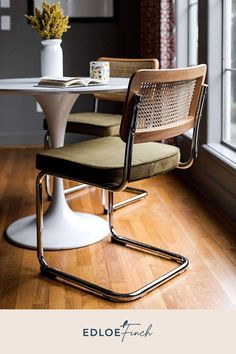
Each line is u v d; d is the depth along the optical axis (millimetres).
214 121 3588
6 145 5199
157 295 2139
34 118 5211
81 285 2197
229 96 3553
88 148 2367
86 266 2412
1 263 2451
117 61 3559
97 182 2062
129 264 2432
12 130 5211
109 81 2805
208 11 3439
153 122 2018
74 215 2842
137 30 5129
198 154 3758
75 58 5133
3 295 2146
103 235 2750
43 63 2838
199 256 2514
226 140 3600
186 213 3141
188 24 4297
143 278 2293
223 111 3580
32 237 2688
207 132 3596
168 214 3125
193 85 2197
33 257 2518
